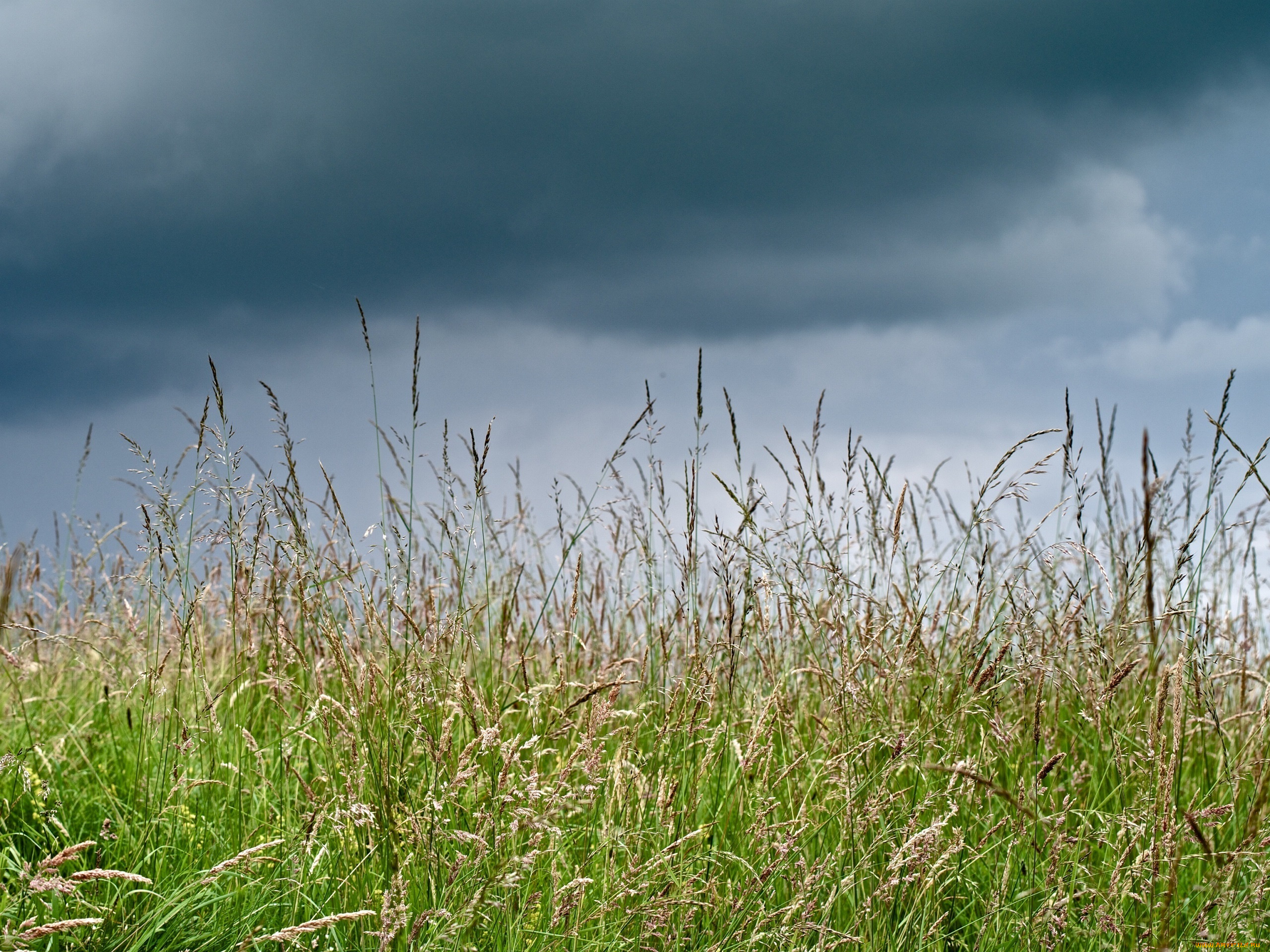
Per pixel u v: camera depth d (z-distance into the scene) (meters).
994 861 3.65
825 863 3.31
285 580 4.18
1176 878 3.23
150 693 3.93
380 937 2.97
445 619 3.92
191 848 3.53
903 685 3.89
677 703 3.89
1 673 5.04
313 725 4.13
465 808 3.53
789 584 4.02
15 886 3.21
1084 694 3.75
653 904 3.12
